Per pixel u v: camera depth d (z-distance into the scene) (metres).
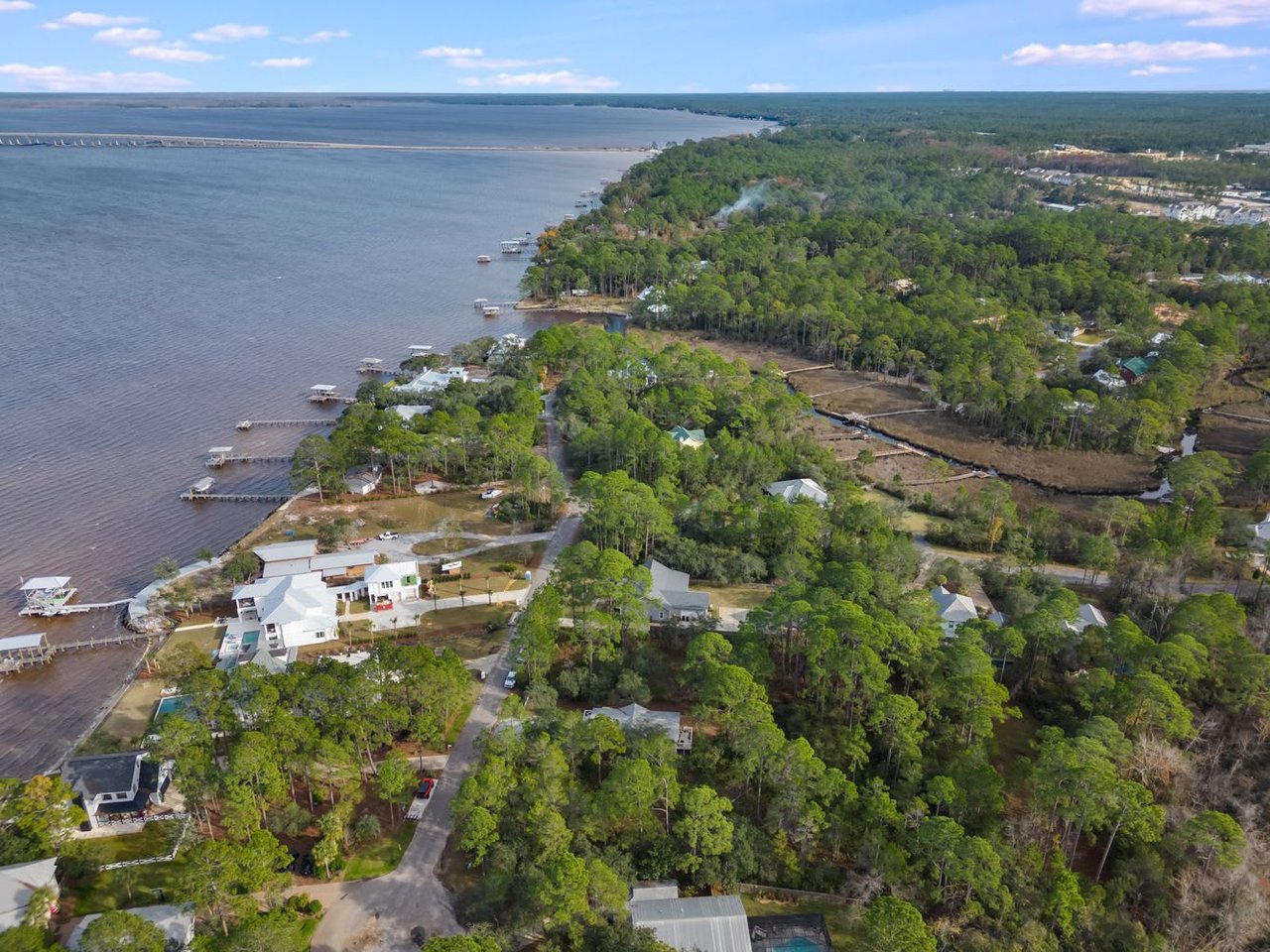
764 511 147.62
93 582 140.62
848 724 105.06
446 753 103.50
